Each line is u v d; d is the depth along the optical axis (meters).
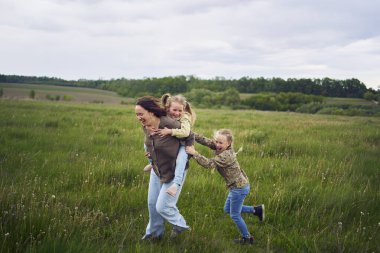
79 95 78.75
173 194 3.99
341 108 74.56
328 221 5.15
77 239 3.83
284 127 16.50
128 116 18.56
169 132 3.96
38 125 12.70
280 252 4.39
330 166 8.09
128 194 5.67
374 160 9.16
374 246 4.43
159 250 3.85
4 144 8.80
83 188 5.83
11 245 3.57
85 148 9.07
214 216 5.30
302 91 106.88
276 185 6.50
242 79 114.62
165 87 105.19
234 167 4.55
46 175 6.44
